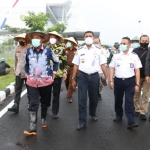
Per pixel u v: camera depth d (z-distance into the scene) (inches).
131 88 187.6
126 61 188.9
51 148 149.1
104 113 228.5
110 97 301.1
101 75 264.1
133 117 185.6
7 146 151.1
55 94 207.6
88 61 185.9
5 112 223.5
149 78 197.6
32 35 171.3
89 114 213.3
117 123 199.5
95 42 270.5
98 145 154.9
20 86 223.5
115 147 152.1
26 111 228.2
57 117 212.4
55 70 178.9
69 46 263.3
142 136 171.3
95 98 197.8
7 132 174.7
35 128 171.3
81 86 185.9
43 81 170.4
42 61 169.2
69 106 252.1
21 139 162.6
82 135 171.9
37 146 151.8
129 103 186.4
